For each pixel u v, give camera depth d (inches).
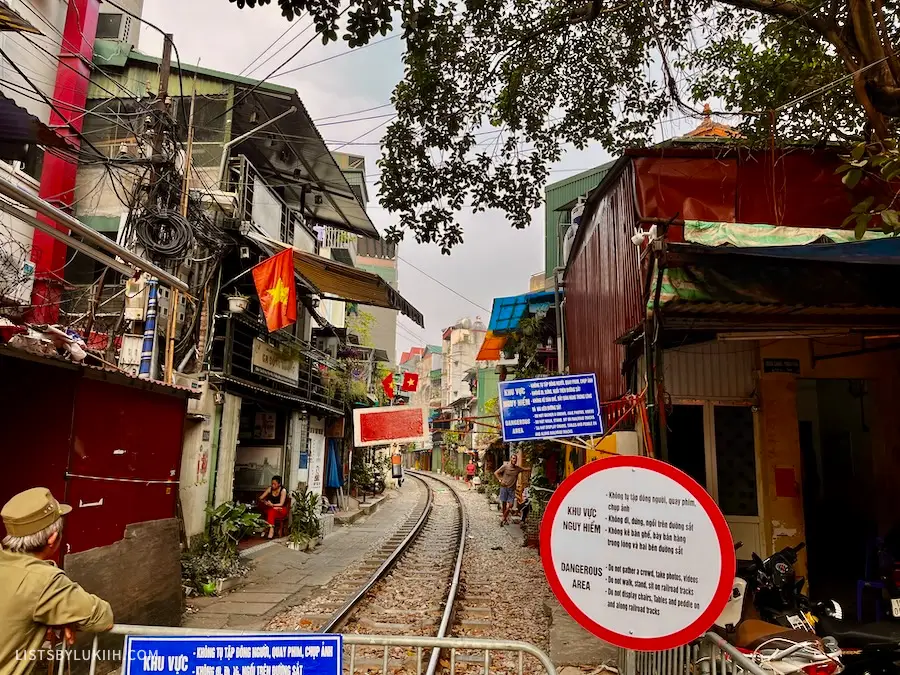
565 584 121.7
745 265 203.5
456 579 395.5
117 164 384.8
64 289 453.7
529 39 286.7
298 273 523.8
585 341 443.2
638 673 209.5
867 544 282.5
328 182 658.8
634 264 279.3
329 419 864.9
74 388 230.5
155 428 289.3
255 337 538.9
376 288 540.4
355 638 119.3
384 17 222.2
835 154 275.3
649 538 117.4
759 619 189.6
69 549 224.5
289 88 500.7
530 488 622.8
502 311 658.8
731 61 302.0
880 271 205.0
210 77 517.7
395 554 508.7
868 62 194.1
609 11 265.7
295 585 414.6
